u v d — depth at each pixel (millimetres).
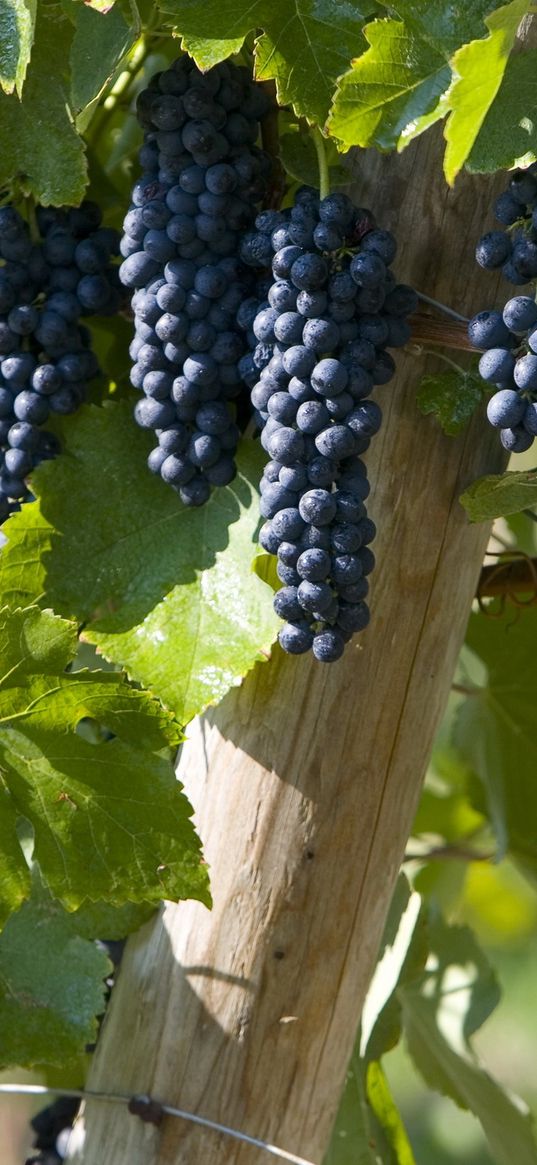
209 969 1138
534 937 2469
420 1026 1410
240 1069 1137
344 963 1147
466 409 1098
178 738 1099
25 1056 1161
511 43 977
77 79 1098
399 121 1020
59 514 1126
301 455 1031
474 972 1414
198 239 1076
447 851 1517
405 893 1295
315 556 1021
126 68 1191
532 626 1380
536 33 1075
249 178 1081
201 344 1081
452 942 1424
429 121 1018
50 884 1101
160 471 1107
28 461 1133
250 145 1099
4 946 1171
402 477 1110
